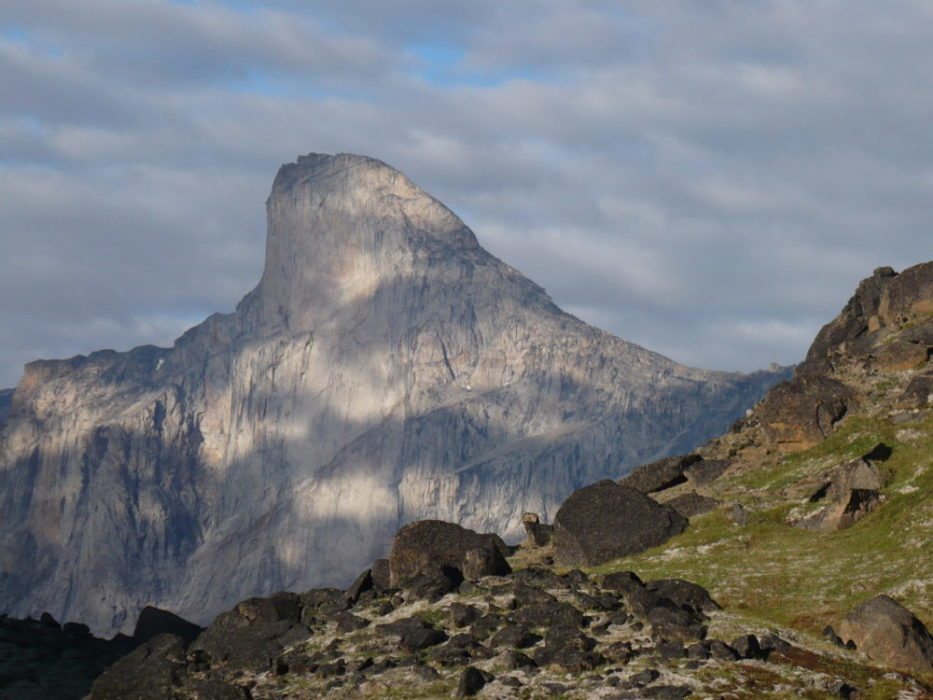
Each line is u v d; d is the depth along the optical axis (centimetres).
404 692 6309
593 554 8769
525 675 6297
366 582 8144
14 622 9006
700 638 6525
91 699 7150
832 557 8050
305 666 6888
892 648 6438
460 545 8131
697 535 8862
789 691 5975
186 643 7775
